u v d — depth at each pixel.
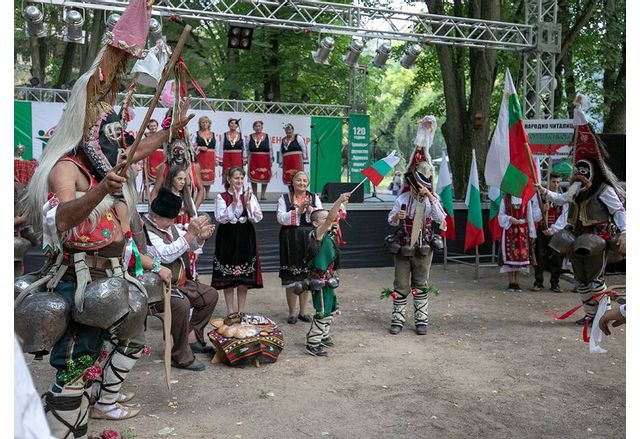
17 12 17.44
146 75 3.32
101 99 2.95
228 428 4.08
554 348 6.07
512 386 4.98
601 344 6.21
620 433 4.09
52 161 2.81
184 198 5.96
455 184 14.32
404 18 11.34
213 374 5.19
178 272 5.11
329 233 5.73
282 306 7.89
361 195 11.85
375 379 5.11
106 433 3.48
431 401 4.63
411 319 7.28
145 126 2.66
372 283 9.55
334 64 19.89
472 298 8.51
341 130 16.67
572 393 4.84
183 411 4.36
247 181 14.44
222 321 5.62
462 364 5.54
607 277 10.19
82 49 18.91
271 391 4.80
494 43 11.54
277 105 16.44
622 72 16.62
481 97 13.70
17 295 2.87
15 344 1.17
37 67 18.05
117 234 2.98
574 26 14.78
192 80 3.53
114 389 4.16
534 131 10.27
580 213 6.28
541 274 9.12
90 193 2.58
